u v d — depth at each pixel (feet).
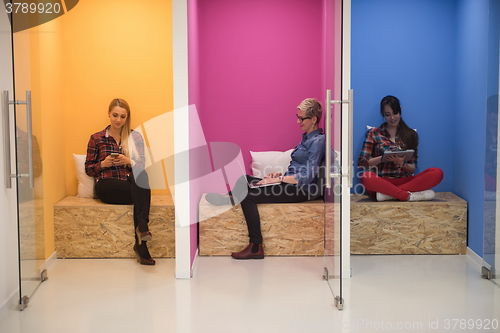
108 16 14.69
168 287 11.27
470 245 13.44
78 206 13.29
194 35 13.34
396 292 10.87
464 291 10.90
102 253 13.44
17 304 10.43
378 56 15.07
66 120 14.85
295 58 15.37
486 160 11.66
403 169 14.67
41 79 12.77
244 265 12.87
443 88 15.07
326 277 11.69
